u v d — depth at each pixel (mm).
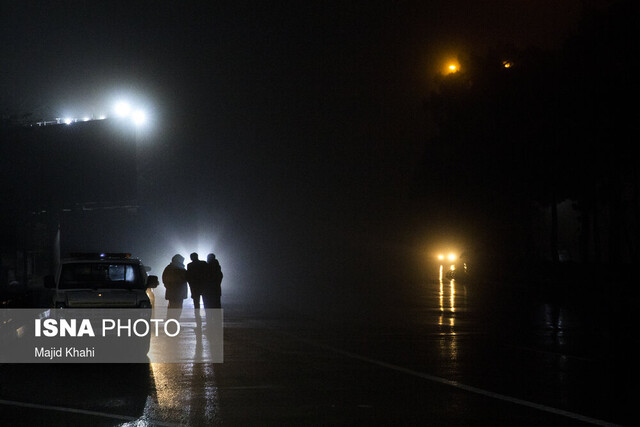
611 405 10609
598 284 35594
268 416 9914
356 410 10258
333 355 15391
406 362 14461
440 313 24969
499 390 11672
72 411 10234
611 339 18234
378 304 28719
